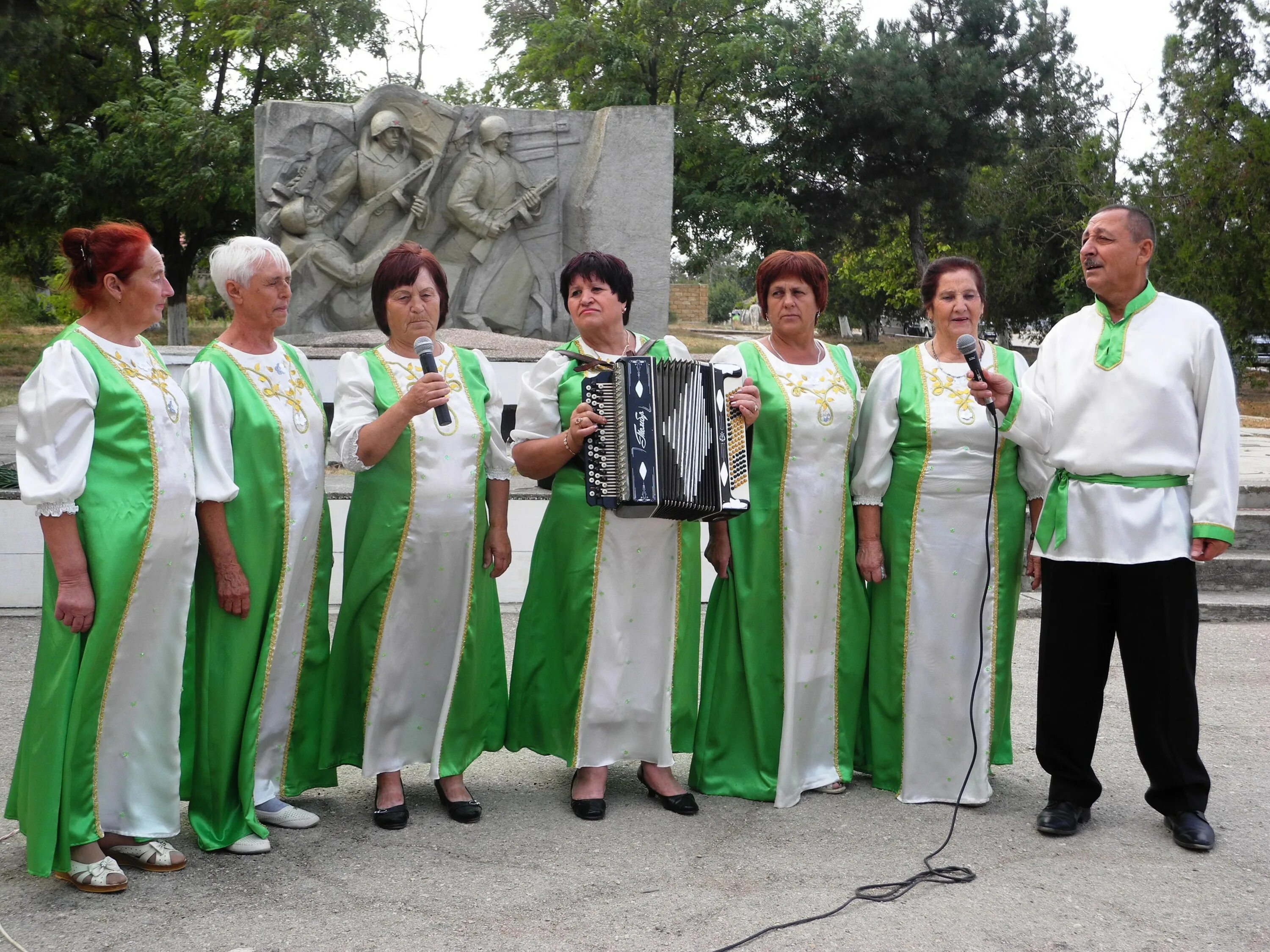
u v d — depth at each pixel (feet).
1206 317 12.01
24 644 18.80
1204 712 16.49
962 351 12.12
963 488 12.88
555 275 33.19
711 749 13.19
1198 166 70.08
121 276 10.49
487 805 12.76
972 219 81.30
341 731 12.33
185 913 9.93
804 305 13.00
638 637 12.46
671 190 32.76
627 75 68.69
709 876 10.86
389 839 11.69
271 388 11.44
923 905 10.30
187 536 10.64
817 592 12.94
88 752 10.23
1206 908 10.32
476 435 12.25
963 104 71.41
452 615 12.23
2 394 53.16
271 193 30.73
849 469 13.32
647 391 11.40
